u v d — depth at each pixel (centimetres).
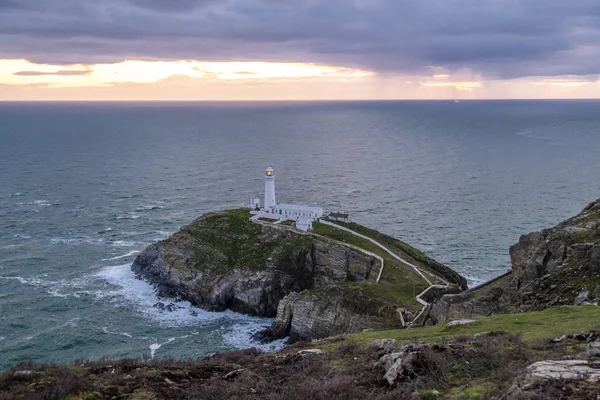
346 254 10319
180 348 8144
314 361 3153
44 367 2889
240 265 10288
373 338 4128
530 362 2555
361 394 2409
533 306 4794
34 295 9875
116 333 8569
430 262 10912
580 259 4938
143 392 2575
